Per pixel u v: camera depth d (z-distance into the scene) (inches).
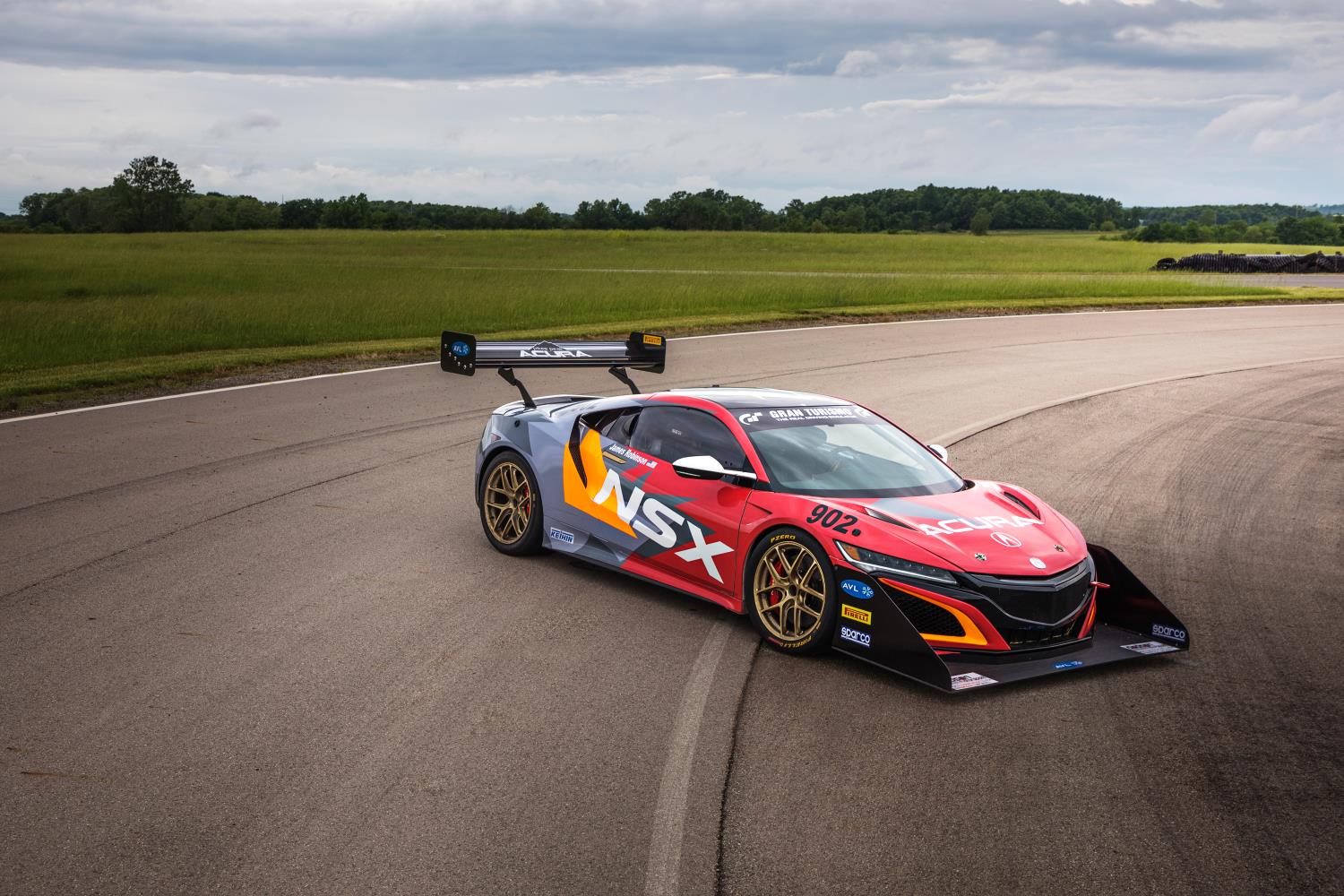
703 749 170.2
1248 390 612.4
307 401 507.2
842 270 1968.5
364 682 194.9
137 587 245.1
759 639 221.1
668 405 254.1
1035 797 157.0
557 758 166.1
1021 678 194.1
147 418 458.6
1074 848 143.4
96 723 175.5
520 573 263.4
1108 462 416.2
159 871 133.6
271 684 193.0
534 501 271.9
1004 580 199.5
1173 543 309.4
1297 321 1043.3
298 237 3907.5
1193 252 3107.8
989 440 450.6
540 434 273.7
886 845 142.7
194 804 150.4
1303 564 291.9
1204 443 459.8
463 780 158.6
